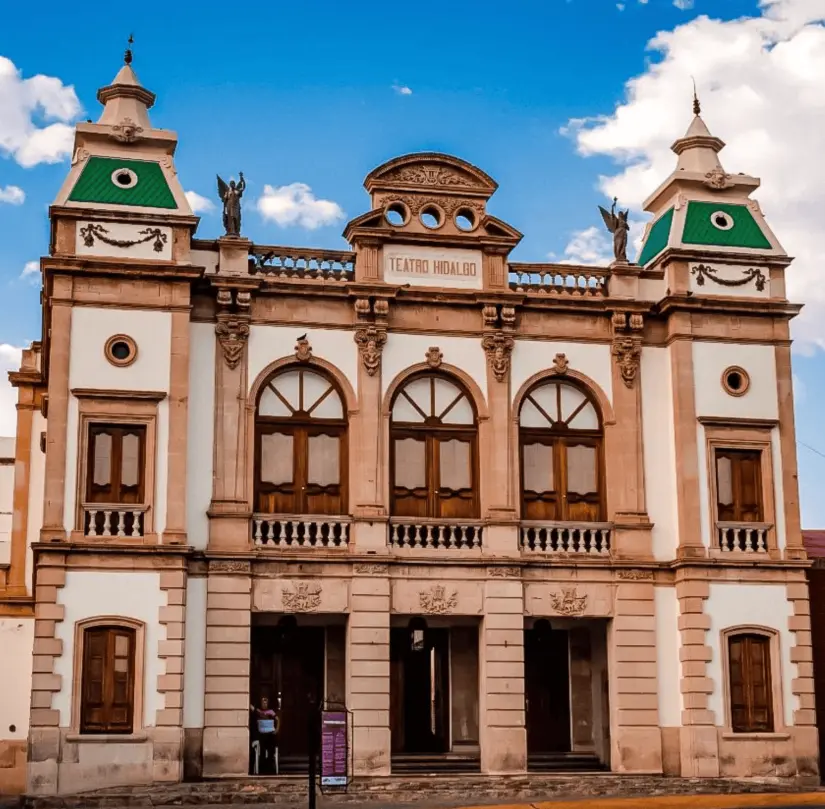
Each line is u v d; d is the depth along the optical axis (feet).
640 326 135.23
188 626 120.47
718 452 134.21
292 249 130.82
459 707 136.05
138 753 115.55
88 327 122.52
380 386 129.39
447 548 127.85
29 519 146.72
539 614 128.36
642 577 130.52
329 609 123.85
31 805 111.14
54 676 115.24
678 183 141.38
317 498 127.44
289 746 131.64
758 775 127.03
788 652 130.41
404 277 132.05
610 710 129.70
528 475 132.46
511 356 133.18
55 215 123.54
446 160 134.62
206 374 126.21
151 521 120.06
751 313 136.67
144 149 129.59
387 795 118.83
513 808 109.29
